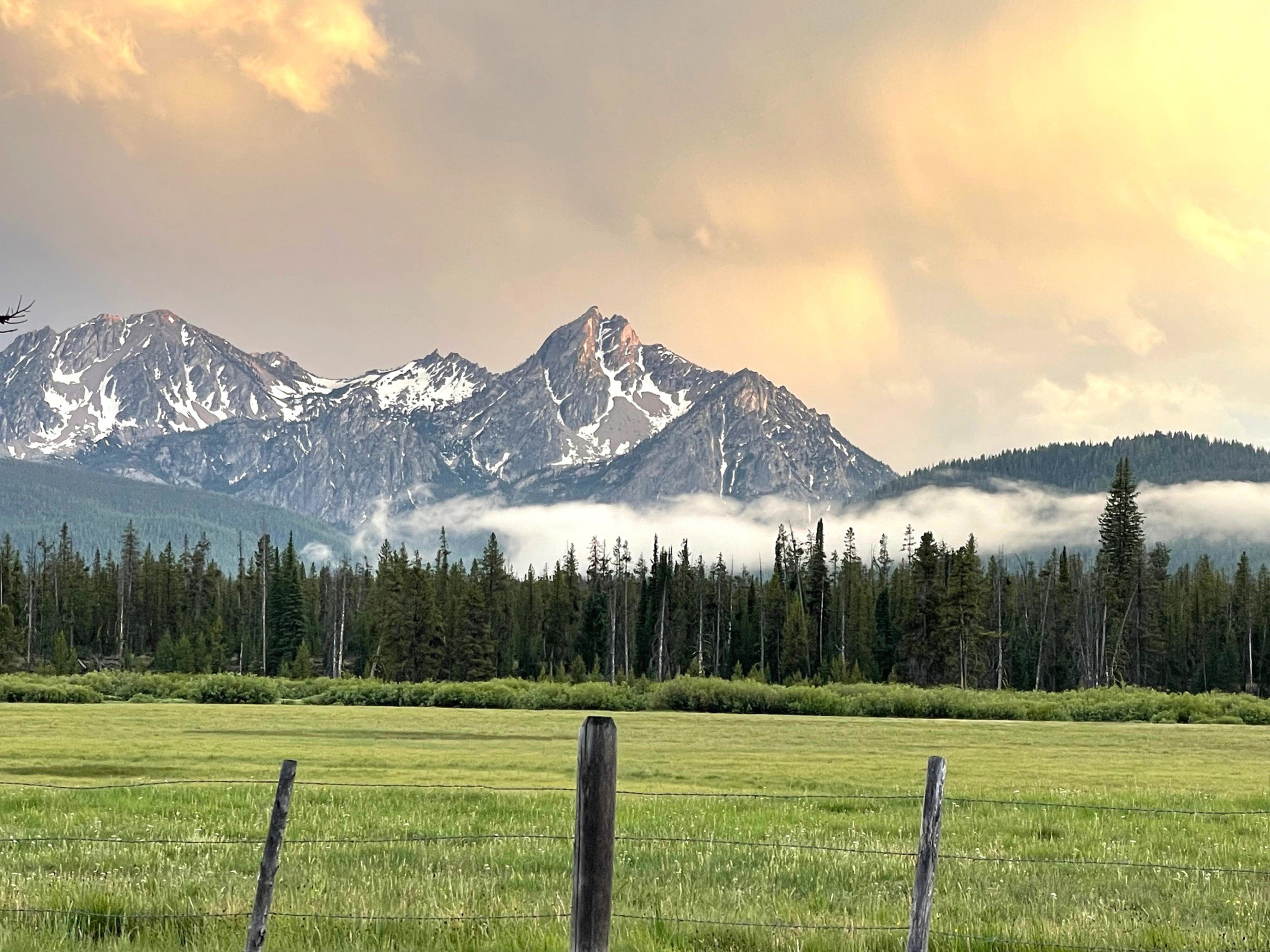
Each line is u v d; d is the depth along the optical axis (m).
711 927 17.52
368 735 81.25
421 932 16.98
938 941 16.94
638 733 87.38
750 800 36.00
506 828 28.33
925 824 13.53
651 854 24.23
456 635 195.12
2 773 49.38
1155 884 22.02
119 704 129.50
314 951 16.08
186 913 18.09
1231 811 33.91
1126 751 73.19
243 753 61.34
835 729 94.50
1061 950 16.83
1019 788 45.50
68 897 18.94
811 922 18.12
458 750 67.00
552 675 199.88
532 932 16.80
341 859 23.34
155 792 36.31
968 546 194.38
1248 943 17.59
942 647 191.12
